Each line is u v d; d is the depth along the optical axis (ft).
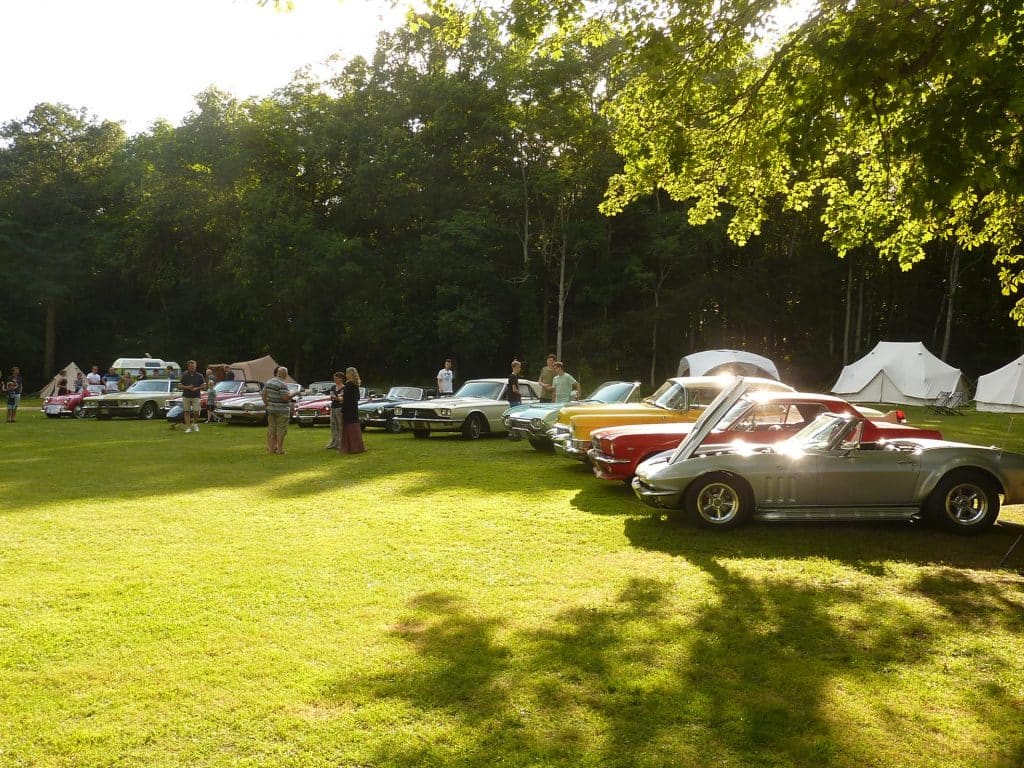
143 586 19.70
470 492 34.63
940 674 14.49
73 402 89.04
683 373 107.34
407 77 137.59
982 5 19.47
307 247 129.90
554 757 11.33
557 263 143.84
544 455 49.75
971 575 21.25
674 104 31.40
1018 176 19.69
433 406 60.03
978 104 19.42
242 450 52.16
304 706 12.95
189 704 13.01
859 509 26.48
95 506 30.76
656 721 12.48
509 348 145.89
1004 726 12.40
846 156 35.96
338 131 135.95
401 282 136.67
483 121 128.16
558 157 133.28
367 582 20.20
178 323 159.22
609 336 136.15
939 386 103.91
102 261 158.81
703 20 27.86
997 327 148.56
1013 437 61.36
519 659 15.01
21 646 15.55
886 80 21.88
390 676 14.17
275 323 139.54
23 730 12.12
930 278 149.59
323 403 77.10
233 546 24.12
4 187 165.58
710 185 36.29
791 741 11.82
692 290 134.92
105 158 176.04
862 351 148.77
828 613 17.89
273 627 16.74
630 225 141.18
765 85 30.07
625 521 28.14
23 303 158.71
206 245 153.79
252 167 141.90
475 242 124.47
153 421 81.05
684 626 16.98
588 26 30.66
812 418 32.42
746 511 26.53
